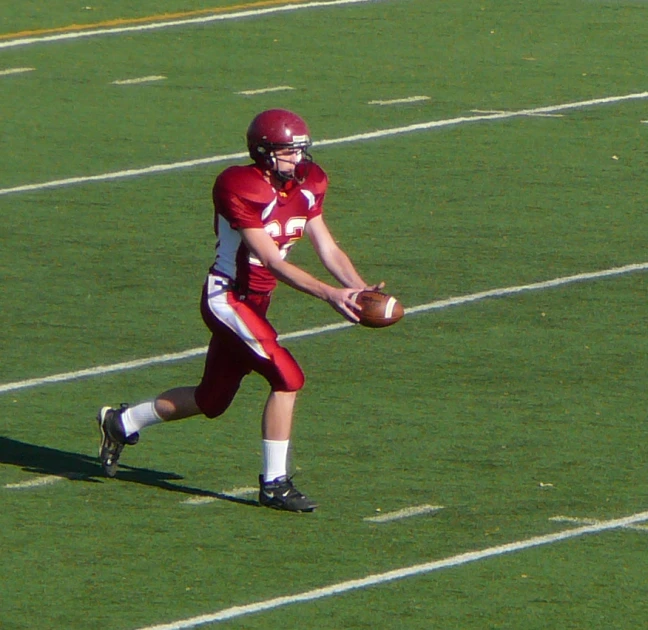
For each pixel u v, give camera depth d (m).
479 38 79.56
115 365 40.19
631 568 28.44
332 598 27.16
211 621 26.25
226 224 30.70
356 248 50.09
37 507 31.31
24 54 76.69
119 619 26.36
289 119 30.28
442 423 36.00
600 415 36.50
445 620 26.31
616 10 85.25
